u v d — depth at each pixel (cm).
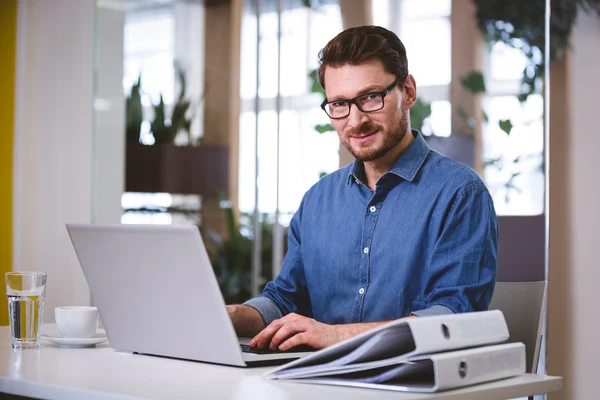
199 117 375
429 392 104
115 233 134
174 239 124
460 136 308
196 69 374
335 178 196
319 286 191
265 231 368
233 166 373
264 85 368
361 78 170
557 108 286
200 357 130
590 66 280
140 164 363
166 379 115
